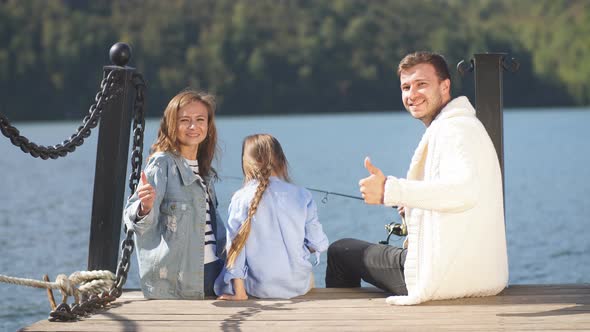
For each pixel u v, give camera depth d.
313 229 8.45
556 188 34.66
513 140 71.38
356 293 8.42
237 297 8.09
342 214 24.88
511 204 29.62
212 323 7.15
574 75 148.25
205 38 143.25
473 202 7.21
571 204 28.97
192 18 145.00
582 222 24.41
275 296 8.23
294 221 8.31
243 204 8.33
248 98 142.50
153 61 139.88
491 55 8.94
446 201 7.16
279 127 101.94
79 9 143.75
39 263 19.03
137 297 8.30
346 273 8.74
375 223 23.09
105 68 8.66
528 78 149.88
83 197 34.75
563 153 55.38
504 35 152.00
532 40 151.75
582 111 136.12
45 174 47.06
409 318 7.19
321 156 54.25
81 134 7.97
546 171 42.91
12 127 6.80
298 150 61.09
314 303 7.86
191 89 8.64
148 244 8.27
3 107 132.25
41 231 24.36
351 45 145.75
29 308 14.62
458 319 7.12
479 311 7.38
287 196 8.35
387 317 7.24
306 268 8.38
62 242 22.14
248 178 8.45
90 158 59.47
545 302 7.71
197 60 141.75
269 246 8.26
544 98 149.75
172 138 8.39
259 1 149.50
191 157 8.55
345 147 63.66
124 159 8.85
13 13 135.00
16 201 33.19
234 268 8.12
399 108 146.25
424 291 7.57
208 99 8.56
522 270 17.58
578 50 149.62
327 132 87.94
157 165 8.23
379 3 150.50
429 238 7.55
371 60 145.50
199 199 8.30
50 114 134.00
